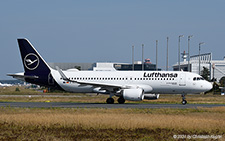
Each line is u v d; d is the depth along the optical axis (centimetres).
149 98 14962
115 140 5641
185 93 14338
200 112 10094
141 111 10025
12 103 14625
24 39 15275
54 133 6159
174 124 7044
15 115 8400
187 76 14138
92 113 9262
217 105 13738
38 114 8669
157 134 6181
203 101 16675
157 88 14300
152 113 9581
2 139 5650
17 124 7050
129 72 14688
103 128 6694
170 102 15612
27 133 6147
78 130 6456
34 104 13850
